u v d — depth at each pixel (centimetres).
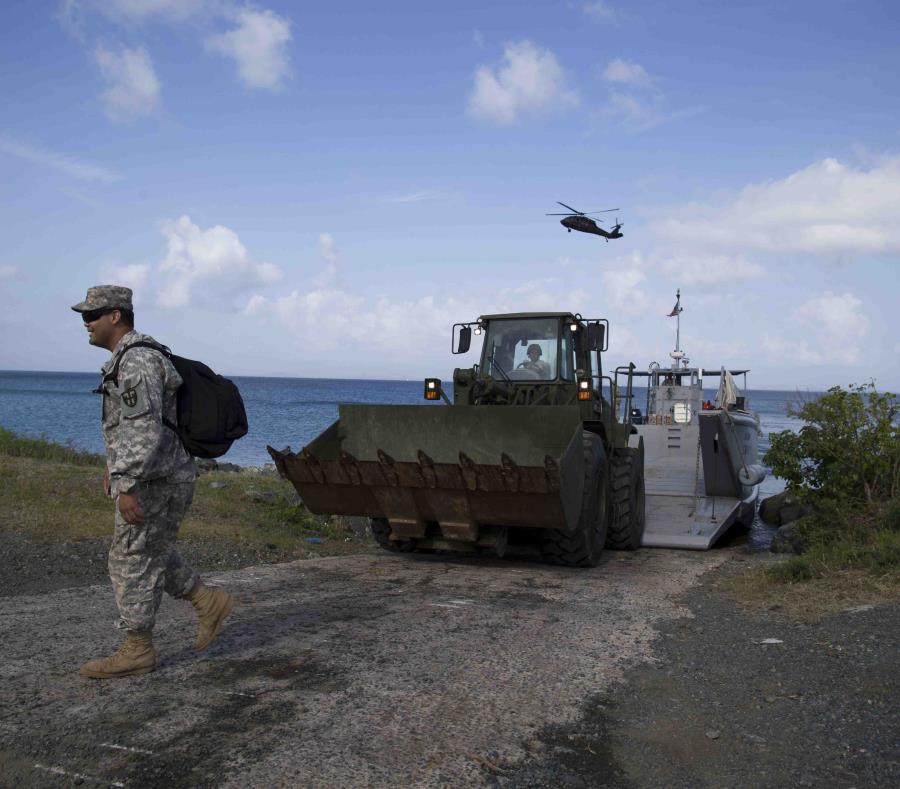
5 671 370
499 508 679
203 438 368
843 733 318
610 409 920
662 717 344
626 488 913
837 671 389
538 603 570
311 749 294
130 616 361
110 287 359
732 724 336
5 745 291
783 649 437
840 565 655
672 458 1341
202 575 640
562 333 894
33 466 1041
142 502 352
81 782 266
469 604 556
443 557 814
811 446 941
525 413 748
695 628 501
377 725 319
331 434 791
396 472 690
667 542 970
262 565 720
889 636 436
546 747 308
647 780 283
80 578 627
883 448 897
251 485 1135
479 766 288
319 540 916
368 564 740
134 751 289
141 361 344
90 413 4956
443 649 429
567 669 403
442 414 773
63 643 420
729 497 1190
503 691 366
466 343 916
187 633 446
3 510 791
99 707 329
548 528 734
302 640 436
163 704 334
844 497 909
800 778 283
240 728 311
